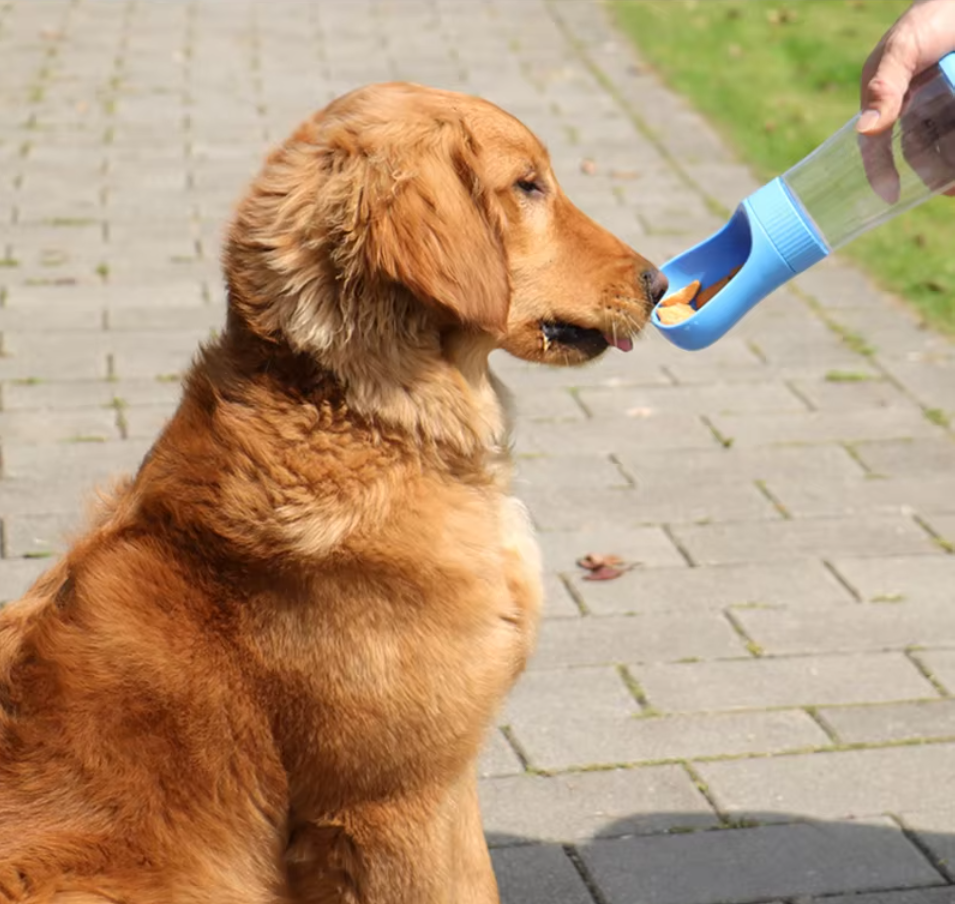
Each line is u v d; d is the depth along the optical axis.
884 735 2.15
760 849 2.01
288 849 1.80
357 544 1.74
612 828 2.03
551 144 4.03
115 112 4.18
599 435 2.71
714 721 2.16
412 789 1.78
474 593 1.77
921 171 1.86
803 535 2.48
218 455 1.76
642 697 2.20
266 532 1.74
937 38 1.79
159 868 1.74
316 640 1.75
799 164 1.90
